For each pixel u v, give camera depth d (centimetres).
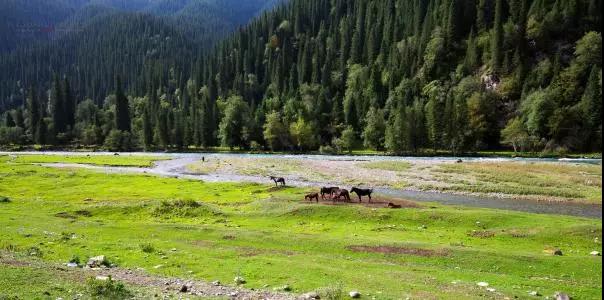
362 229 4034
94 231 3644
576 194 6303
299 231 3959
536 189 6638
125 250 2891
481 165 8906
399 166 9506
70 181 8212
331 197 5684
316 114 18812
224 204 5694
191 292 1928
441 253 2961
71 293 1745
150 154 17025
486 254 2892
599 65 13425
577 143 12388
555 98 13225
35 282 1869
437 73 18288
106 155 16325
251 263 2580
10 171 9381
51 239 3169
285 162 11500
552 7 16825
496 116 14925
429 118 14012
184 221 4497
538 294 2059
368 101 18138
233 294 1903
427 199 6431
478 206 5825
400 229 4028
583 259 2772
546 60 15262
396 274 2392
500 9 16812
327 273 2341
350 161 11106
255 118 18838
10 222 3850
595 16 15625
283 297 1856
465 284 2192
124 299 1719
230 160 12556
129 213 4838
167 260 2633
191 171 10850
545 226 3791
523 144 12900
